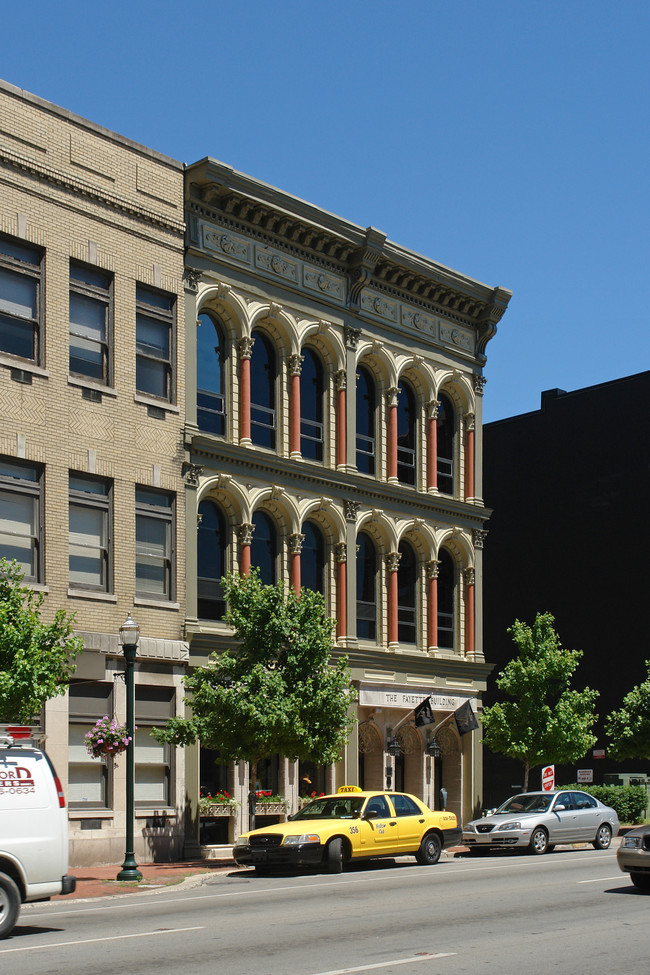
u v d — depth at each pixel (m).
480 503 40.59
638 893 19.39
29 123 27.98
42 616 26.78
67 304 28.38
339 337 35.84
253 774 27.11
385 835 25.03
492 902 18.25
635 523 52.31
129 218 30.09
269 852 23.31
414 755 37.72
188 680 28.44
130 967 12.38
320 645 27.64
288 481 33.78
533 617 55.03
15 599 21.62
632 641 51.56
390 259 36.97
